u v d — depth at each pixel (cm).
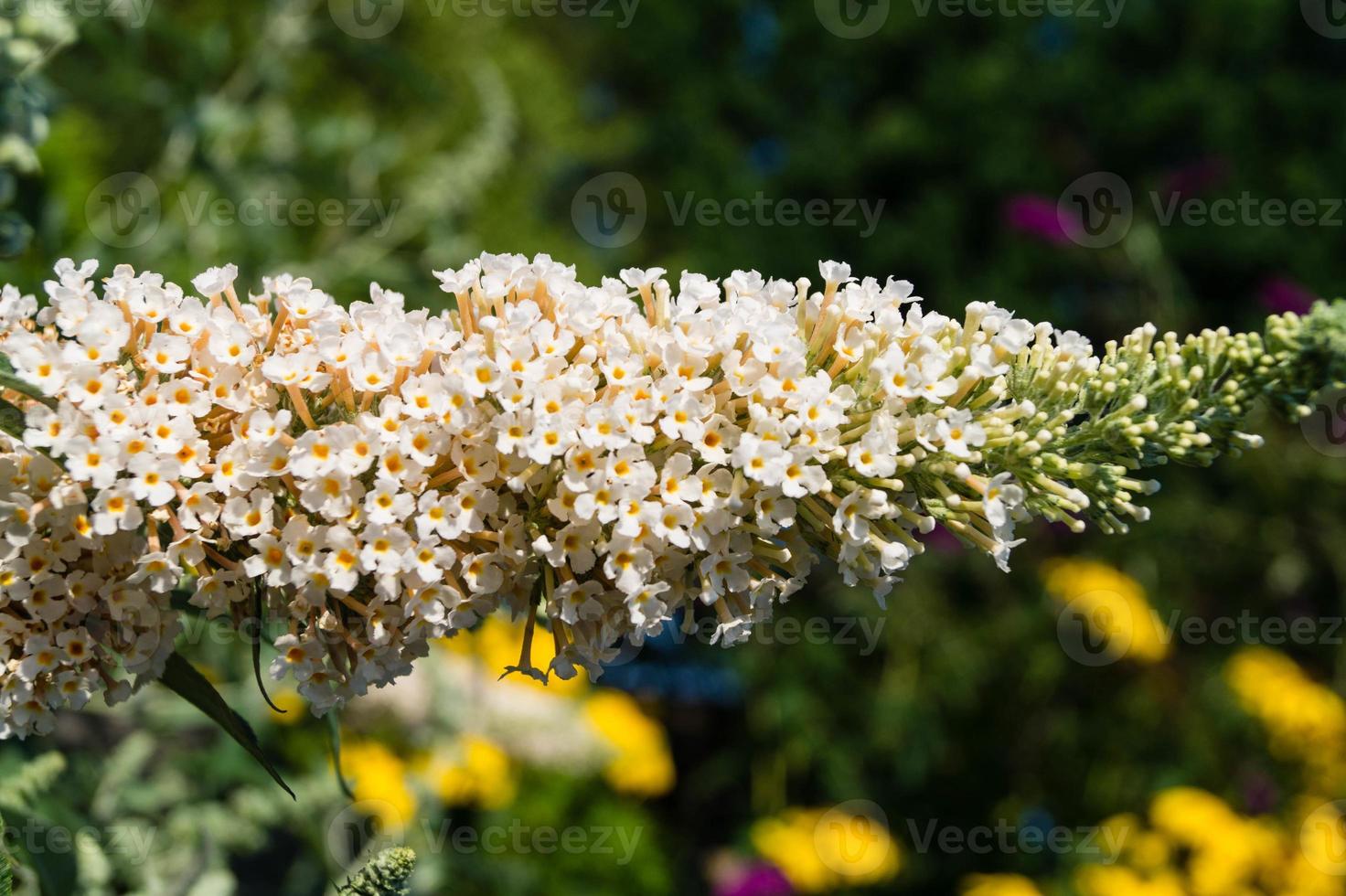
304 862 273
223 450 114
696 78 673
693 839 557
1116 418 124
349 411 118
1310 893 392
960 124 611
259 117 393
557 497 118
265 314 124
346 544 113
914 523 123
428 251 434
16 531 111
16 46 190
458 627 119
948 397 125
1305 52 617
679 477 119
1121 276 580
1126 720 506
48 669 115
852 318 125
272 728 289
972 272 600
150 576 114
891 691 515
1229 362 125
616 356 120
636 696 555
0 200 198
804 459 118
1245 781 465
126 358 117
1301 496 536
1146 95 597
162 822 241
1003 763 519
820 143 625
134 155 367
